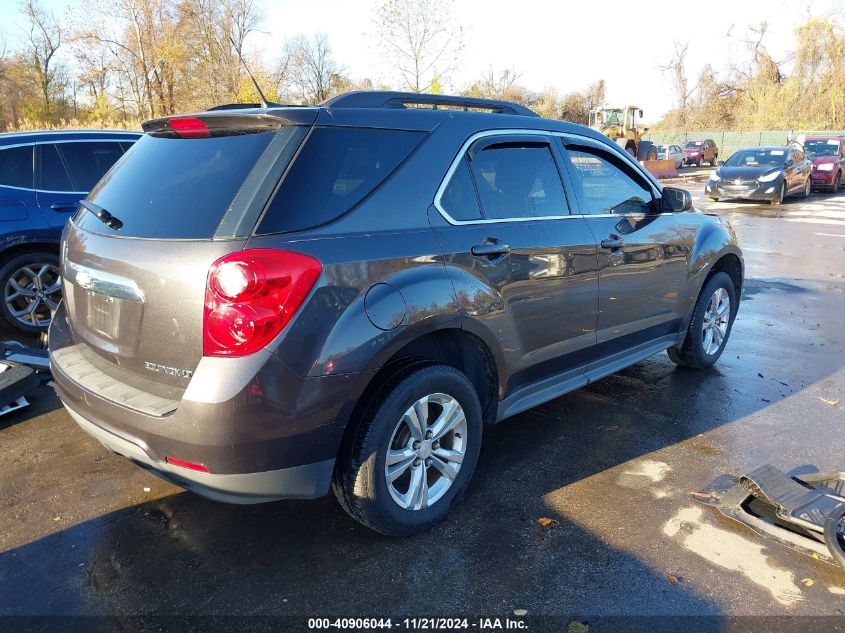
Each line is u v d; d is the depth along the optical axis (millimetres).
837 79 47094
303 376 2461
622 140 31484
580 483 3500
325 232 2588
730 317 5441
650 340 4520
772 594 2648
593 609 2549
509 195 3406
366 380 2631
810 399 4691
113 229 2811
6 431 4059
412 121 3080
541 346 3531
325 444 2590
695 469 3666
